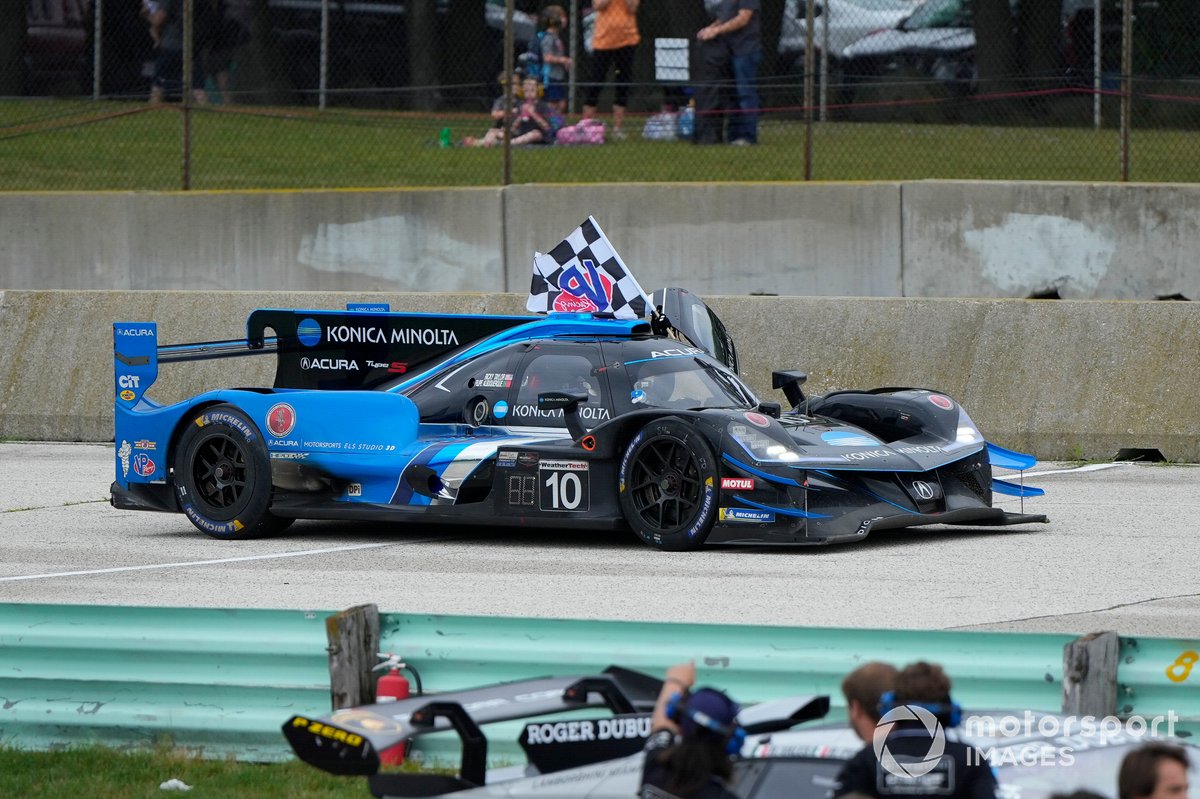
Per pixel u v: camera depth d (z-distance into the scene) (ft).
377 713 46.75
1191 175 202.59
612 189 185.06
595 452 106.63
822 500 103.76
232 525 114.62
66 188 222.89
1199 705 57.16
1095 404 151.12
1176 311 151.33
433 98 251.19
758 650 60.59
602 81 221.87
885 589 89.71
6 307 181.57
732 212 181.98
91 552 108.68
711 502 103.30
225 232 196.34
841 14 235.20
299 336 122.21
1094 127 222.07
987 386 154.40
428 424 115.85
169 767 61.77
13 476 150.00
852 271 179.32
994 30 229.66
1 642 66.23
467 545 110.93
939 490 108.58
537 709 48.29
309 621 63.72
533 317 119.44
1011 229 175.42
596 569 98.48
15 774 61.46
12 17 262.06
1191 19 214.28
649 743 43.32
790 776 44.29
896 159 214.48
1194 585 90.48
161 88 257.96
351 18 252.21
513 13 198.29
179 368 176.04
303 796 57.62
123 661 65.16
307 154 236.63
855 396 116.57
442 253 190.08
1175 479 138.62
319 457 113.50
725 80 216.13
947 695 43.11
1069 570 96.07
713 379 113.70
